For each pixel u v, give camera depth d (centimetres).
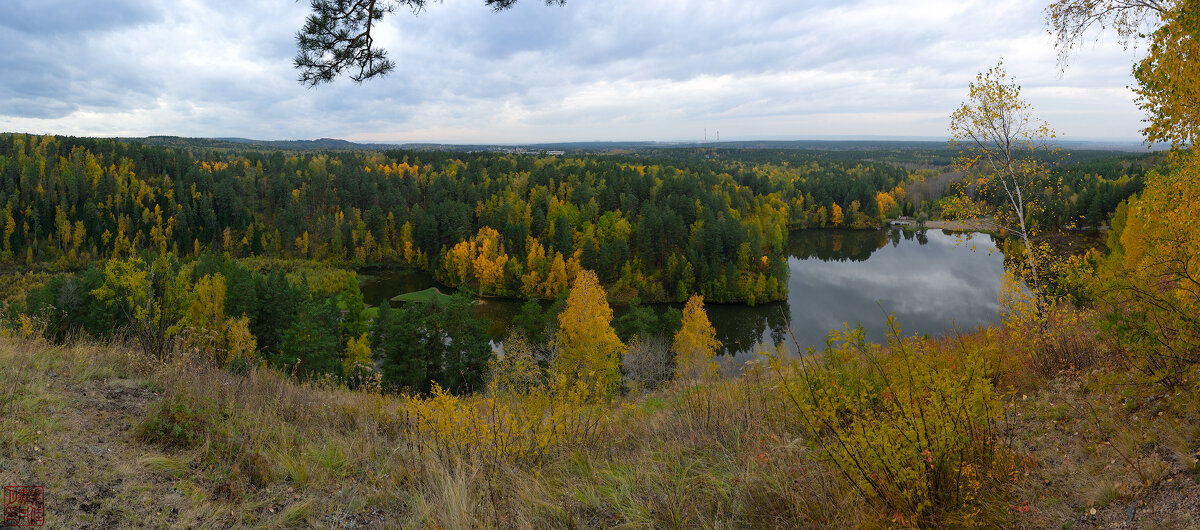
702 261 8300
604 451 538
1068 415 493
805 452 440
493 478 442
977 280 7856
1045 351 727
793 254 11544
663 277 8794
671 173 17675
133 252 10294
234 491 424
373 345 3856
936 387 398
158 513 378
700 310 3112
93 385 618
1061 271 864
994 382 636
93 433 481
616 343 2686
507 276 8681
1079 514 349
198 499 402
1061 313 786
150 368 712
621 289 8412
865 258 10562
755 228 9075
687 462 482
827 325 6166
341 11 560
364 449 541
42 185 12706
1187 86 527
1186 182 542
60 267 10625
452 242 10994
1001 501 365
